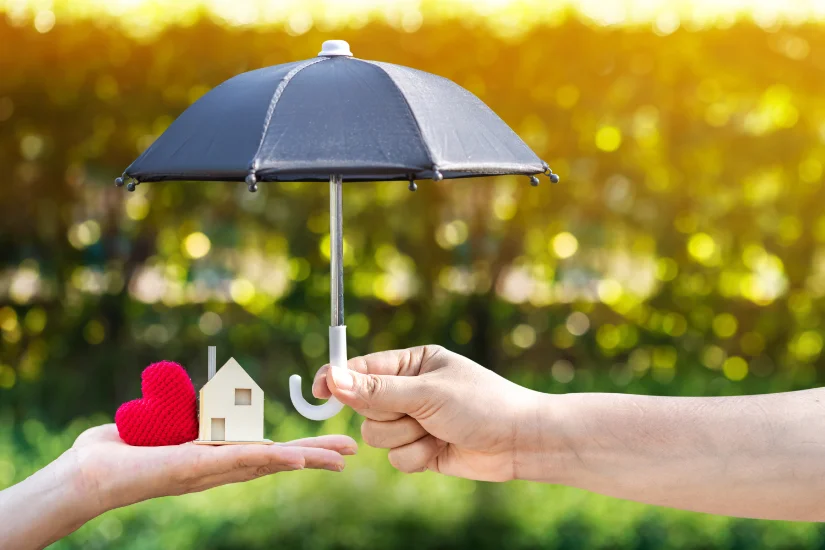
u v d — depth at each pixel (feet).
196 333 16.88
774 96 16.43
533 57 16.49
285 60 16.67
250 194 16.80
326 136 5.50
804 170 16.52
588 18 16.51
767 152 16.47
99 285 16.90
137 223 16.89
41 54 16.67
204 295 16.93
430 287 16.93
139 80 16.76
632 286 16.89
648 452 6.70
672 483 6.64
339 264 6.54
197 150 5.61
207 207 16.87
